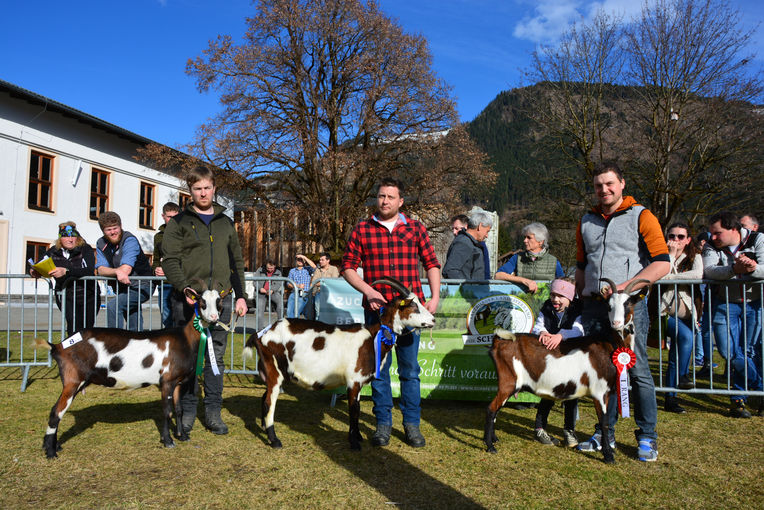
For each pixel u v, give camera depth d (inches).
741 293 232.4
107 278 257.3
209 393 188.2
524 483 145.7
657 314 234.4
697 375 306.8
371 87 884.0
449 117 915.4
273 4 877.8
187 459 160.4
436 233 949.8
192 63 893.2
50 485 139.0
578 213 930.7
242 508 127.6
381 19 872.9
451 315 238.4
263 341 179.9
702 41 784.9
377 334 174.9
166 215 301.3
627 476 152.0
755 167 785.6
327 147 892.6
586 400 250.4
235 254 201.5
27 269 819.4
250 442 178.5
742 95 772.0
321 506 129.3
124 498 131.6
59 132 877.8
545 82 924.6
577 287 184.9
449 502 132.6
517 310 234.4
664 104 836.6
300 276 509.4
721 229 237.0
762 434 194.7
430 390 238.7
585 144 892.0
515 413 226.5
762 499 136.8
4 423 192.5
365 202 959.6
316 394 256.5
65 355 159.9
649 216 164.9
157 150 900.6
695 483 147.2
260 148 896.3
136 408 218.5
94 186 964.6
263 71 908.6
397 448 175.2
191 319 177.0
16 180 800.3
